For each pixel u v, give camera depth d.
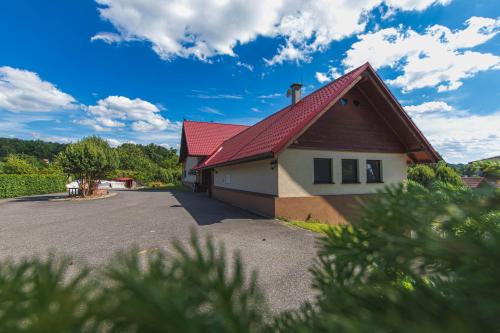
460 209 0.47
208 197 17.97
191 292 0.35
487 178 0.57
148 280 0.32
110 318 0.30
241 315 0.37
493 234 0.40
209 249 0.41
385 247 0.54
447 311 0.38
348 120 10.23
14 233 7.27
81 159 17.88
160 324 0.30
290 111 12.61
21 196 20.67
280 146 8.23
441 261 0.45
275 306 3.12
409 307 0.40
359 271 0.61
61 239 6.54
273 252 5.12
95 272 0.35
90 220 9.16
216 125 26.88
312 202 9.38
